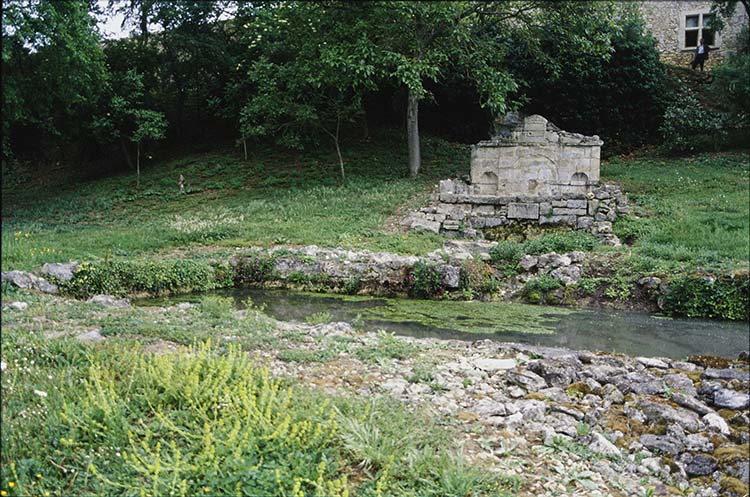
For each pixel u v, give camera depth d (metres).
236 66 27.95
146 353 6.76
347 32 22.44
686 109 26.31
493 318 12.33
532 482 5.16
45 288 11.89
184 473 4.52
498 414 6.39
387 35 22.77
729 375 8.28
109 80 26.81
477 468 5.11
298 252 15.66
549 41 26.88
